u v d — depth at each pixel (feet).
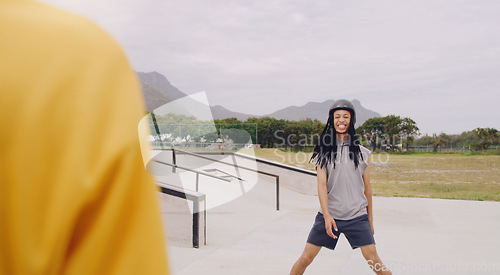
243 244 21.22
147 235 0.93
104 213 0.88
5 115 0.84
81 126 0.87
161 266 0.95
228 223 26.12
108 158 0.87
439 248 21.17
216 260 18.28
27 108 0.85
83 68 0.90
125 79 0.96
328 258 18.83
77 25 0.93
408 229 25.61
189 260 18.08
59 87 0.87
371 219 11.72
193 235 20.08
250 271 16.97
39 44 0.88
